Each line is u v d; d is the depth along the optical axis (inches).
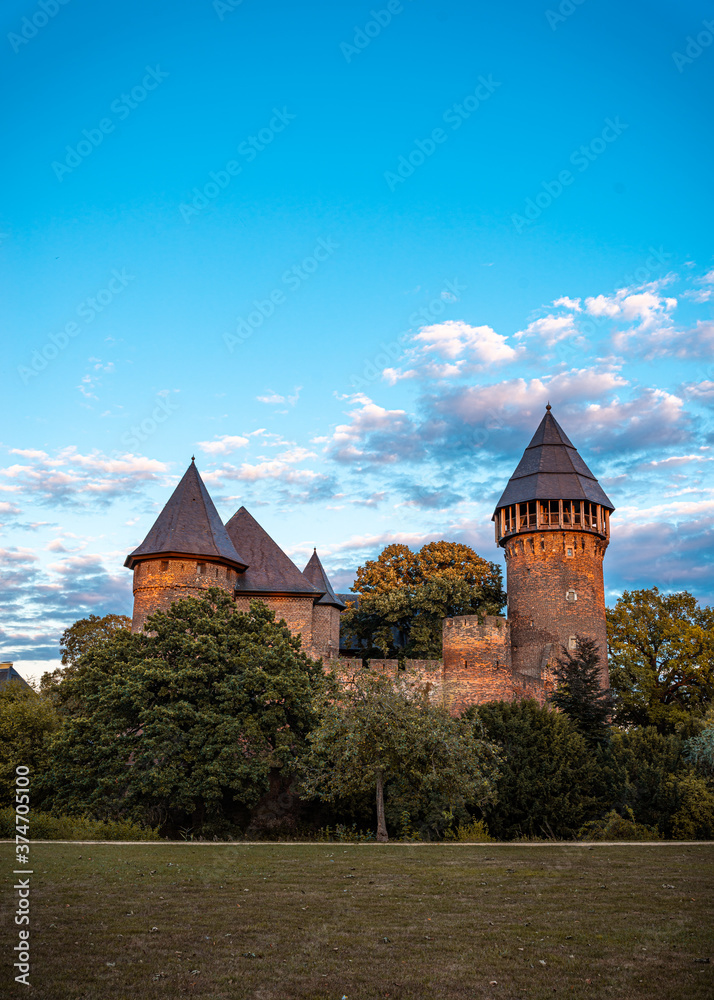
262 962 466.0
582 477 2479.1
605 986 431.8
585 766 1582.2
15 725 1651.1
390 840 1338.6
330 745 1358.3
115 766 1386.6
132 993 409.1
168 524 1991.9
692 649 2719.0
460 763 1332.4
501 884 724.0
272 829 1531.7
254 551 2151.8
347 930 542.3
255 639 1568.7
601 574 2450.8
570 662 1995.6
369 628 2632.9
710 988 428.1
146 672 1433.3
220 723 1411.2
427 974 450.3
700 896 665.6
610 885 718.5
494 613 2647.6
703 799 1462.8
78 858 853.2
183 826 1465.3
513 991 424.5
